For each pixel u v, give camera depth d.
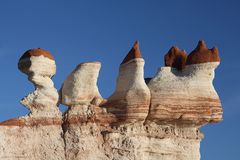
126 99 34.47
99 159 34.16
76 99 34.28
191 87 35.50
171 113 35.09
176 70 36.31
